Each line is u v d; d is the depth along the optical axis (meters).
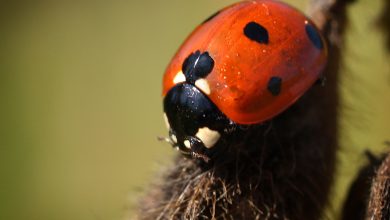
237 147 0.05
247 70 0.05
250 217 0.05
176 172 0.05
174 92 0.05
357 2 0.05
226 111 0.05
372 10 0.05
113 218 0.09
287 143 0.05
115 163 0.09
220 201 0.05
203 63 0.05
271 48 0.05
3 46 0.11
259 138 0.05
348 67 0.05
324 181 0.05
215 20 0.05
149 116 0.09
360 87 0.05
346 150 0.05
